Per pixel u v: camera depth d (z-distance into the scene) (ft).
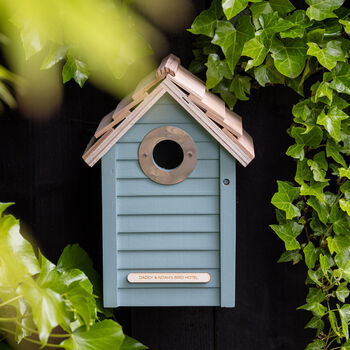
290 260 4.63
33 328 4.14
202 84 4.46
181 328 4.73
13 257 3.96
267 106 4.63
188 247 4.27
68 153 4.67
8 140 4.67
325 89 4.38
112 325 4.12
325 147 4.57
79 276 4.27
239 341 4.73
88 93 4.65
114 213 4.25
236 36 4.35
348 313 4.46
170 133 4.21
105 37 3.49
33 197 4.68
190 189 4.25
